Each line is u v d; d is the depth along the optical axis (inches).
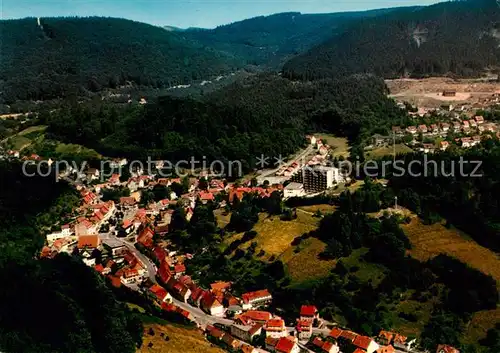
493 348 6437.0
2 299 6146.7
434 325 6815.9
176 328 6683.1
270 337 6638.8
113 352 5831.7
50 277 6589.6
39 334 5841.5
